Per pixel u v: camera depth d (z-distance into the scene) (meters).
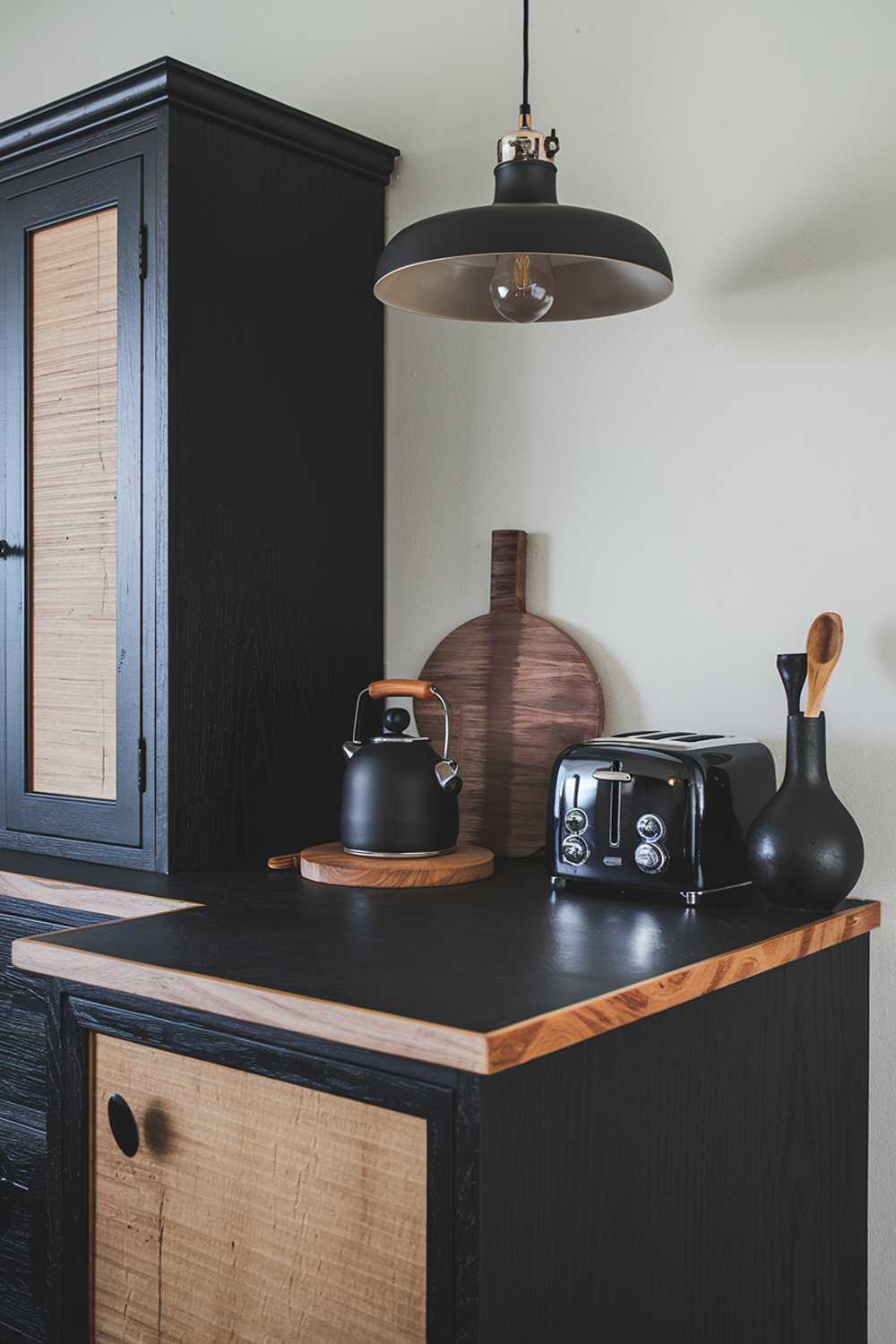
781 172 1.63
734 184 1.68
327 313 1.97
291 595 1.91
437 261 1.35
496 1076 0.97
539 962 1.20
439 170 1.99
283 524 1.89
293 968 1.18
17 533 1.94
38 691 1.93
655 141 1.75
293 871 1.76
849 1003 1.50
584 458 1.83
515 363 1.91
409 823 1.67
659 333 1.75
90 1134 1.29
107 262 1.82
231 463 1.81
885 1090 1.54
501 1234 0.98
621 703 1.79
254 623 1.85
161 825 1.74
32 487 1.93
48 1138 1.33
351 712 2.01
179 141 1.73
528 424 1.89
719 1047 1.25
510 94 1.91
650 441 1.76
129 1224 1.25
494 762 1.89
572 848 1.54
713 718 1.70
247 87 2.23
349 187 2.00
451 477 1.99
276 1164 1.12
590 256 1.24
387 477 2.07
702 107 1.71
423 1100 1.00
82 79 2.49
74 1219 1.30
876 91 1.56
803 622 1.62
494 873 1.73
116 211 1.80
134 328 1.76
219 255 1.79
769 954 1.29
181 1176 1.20
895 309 1.54
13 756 1.96
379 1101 1.03
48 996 1.32
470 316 1.57
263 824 1.87
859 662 1.57
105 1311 1.28
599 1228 1.09
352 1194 1.06
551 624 1.84
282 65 2.18
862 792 1.57
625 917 1.42
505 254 1.27
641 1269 1.14
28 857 1.90
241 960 1.22
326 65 2.12
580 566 1.84
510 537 1.88
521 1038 0.97
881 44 1.55
